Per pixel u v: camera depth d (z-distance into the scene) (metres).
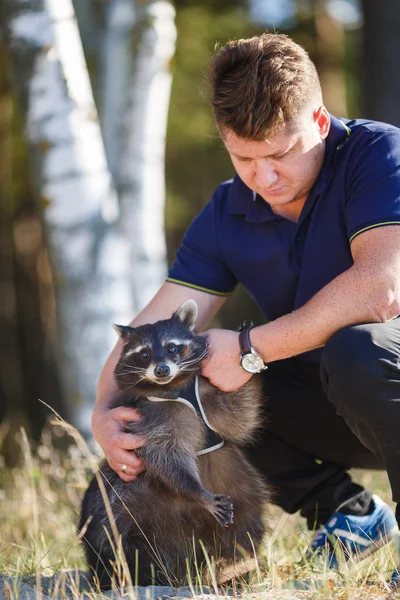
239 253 5.07
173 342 4.75
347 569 4.27
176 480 4.55
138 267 9.91
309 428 5.20
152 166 10.11
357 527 5.09
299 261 4.86
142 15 9.93
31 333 16.72
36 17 7.94
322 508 5.29
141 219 9.98
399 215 4.29
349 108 14.94
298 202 4.82
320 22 14.89
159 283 10.07
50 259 8.44
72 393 8.47
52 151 8.12
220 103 4.42
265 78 4.28
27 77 8.05
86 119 8.27
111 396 5.14
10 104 14.01
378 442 4.11
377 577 4.31
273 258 4.95
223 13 14.53
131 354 4.86
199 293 5.27
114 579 4.29
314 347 4.36
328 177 4.66
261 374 5.23
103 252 8.34
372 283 4.18
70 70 8.15
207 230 5.22
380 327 4.15
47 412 16.28
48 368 16.42
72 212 8.23
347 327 4.21
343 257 4.70
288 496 5.37
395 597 3.83
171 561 4.72
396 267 4.18
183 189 16.48
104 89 10.15
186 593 4.17
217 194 5.29
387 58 11.32
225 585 4.65
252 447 5.32
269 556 4.71
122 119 10.00
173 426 4.66
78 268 8.28
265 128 4.31
